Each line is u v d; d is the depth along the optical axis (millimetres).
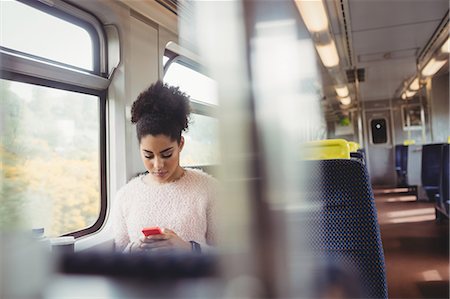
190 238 1184
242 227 284
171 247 870
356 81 7211
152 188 1322
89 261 336
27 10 1654
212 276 289
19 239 373
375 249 1092
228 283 283
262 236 283
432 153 5703
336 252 1085
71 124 1893
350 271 333
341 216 1109
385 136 9250
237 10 296
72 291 318
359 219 1103
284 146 290
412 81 7484
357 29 4516
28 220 422
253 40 294
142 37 2271
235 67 289
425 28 4586
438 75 6086
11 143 719
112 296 307
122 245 1340
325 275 312
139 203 1292
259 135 285
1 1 1525
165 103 1288
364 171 1139
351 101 8977
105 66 2125
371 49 5426
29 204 448
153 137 1267
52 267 342
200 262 295
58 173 1766
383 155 9281
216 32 296
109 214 2082
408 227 4637
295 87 297
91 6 1970
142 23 2268
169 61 2535
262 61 292
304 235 301
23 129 1577
